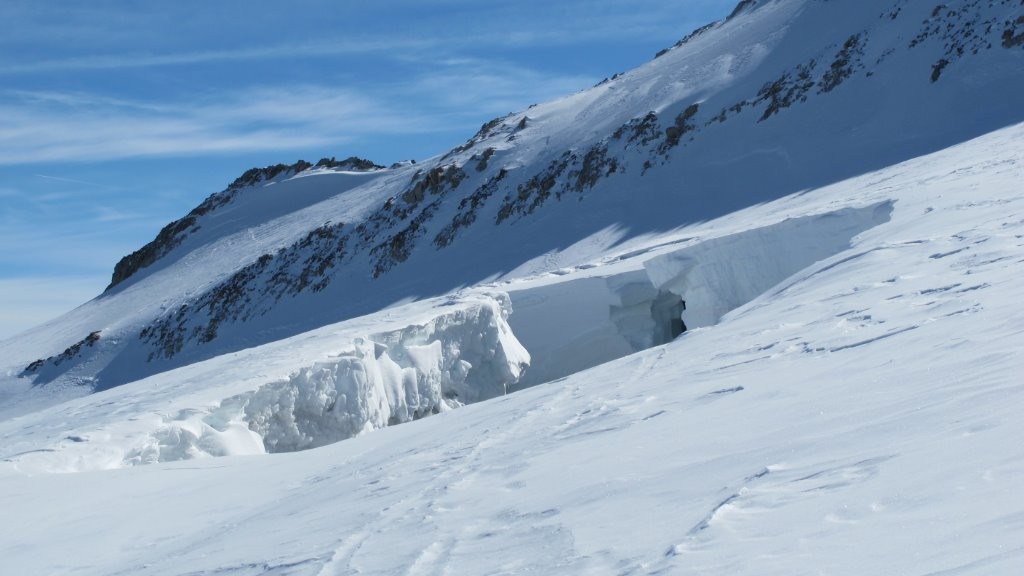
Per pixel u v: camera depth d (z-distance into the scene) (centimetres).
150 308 9919
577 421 822
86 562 847
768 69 8331
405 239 8912
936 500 314
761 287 2778
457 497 639
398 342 2375
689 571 323
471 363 2686
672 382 877
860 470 381
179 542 851
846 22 8181
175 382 2105
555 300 3541
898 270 1107
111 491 1173
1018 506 282
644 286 3381
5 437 1775
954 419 413
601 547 397
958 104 5906
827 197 3872
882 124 6288
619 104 9606
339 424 1991
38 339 10344
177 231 12350
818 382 629
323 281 8994
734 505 385
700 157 7456
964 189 1919
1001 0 6700
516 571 404
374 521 641
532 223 8075
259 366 2019
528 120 10562
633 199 7425
